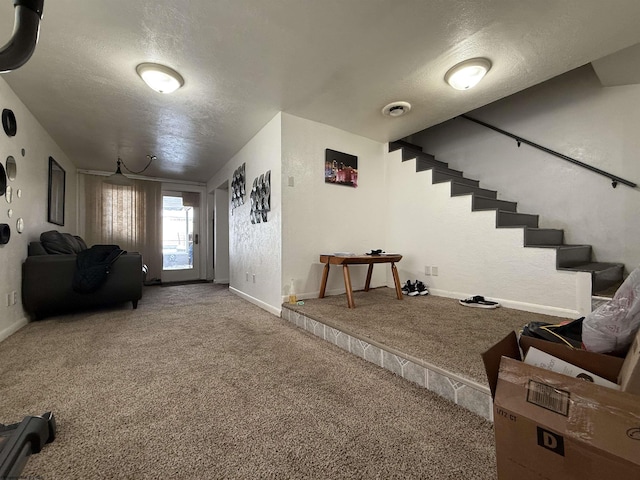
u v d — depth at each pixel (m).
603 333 0.82
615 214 2.61
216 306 3.29
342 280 3.26
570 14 1.61
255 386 1.41
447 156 4.06
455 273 2.97
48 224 3.26
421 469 0.88
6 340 2.10
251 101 2.59
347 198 3.32
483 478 0.84
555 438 0.65
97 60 1.99
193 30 1.70
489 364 0.79
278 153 2.84
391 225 3.64
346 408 1.22
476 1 1.51
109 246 3.06
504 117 3.44
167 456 0.93
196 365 1.66
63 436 1.03
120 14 1.57
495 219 2.65
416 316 2.21
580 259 2.57
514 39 1.81
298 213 2.91
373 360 1.69
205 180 5.86
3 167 2.17
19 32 0.67
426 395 1.33
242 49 1.88
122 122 3.01
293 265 2.87
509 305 2.52
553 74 2.19
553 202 3.02
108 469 0.88
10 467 0.76
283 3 1.51
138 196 5.33
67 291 2.71
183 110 2.75
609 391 0.61
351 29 1.71
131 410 1.20
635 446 0.55
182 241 5.90
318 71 2.13
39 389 1.37
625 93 2.56
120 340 2.10
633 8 1.56
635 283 0.81
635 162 2.51
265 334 2.24
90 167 4.76
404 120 3.02
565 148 2.93
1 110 2.17
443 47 1.88
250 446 0.98
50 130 3.18
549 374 0.70
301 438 1.02
